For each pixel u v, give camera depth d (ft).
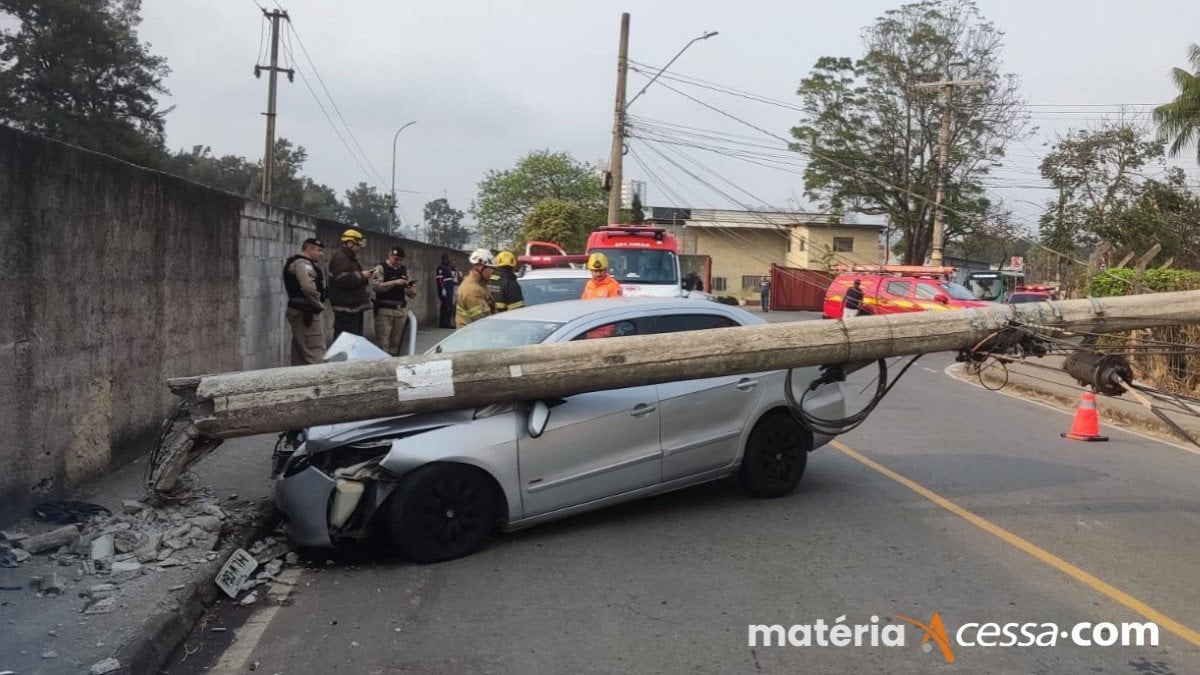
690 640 15.38
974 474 28.35
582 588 17.87
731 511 23.48
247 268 36.47
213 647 15.49
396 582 18.38
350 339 22.88
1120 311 23.29
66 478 21.39
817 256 157.38
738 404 23.49
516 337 22.25
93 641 14.15
